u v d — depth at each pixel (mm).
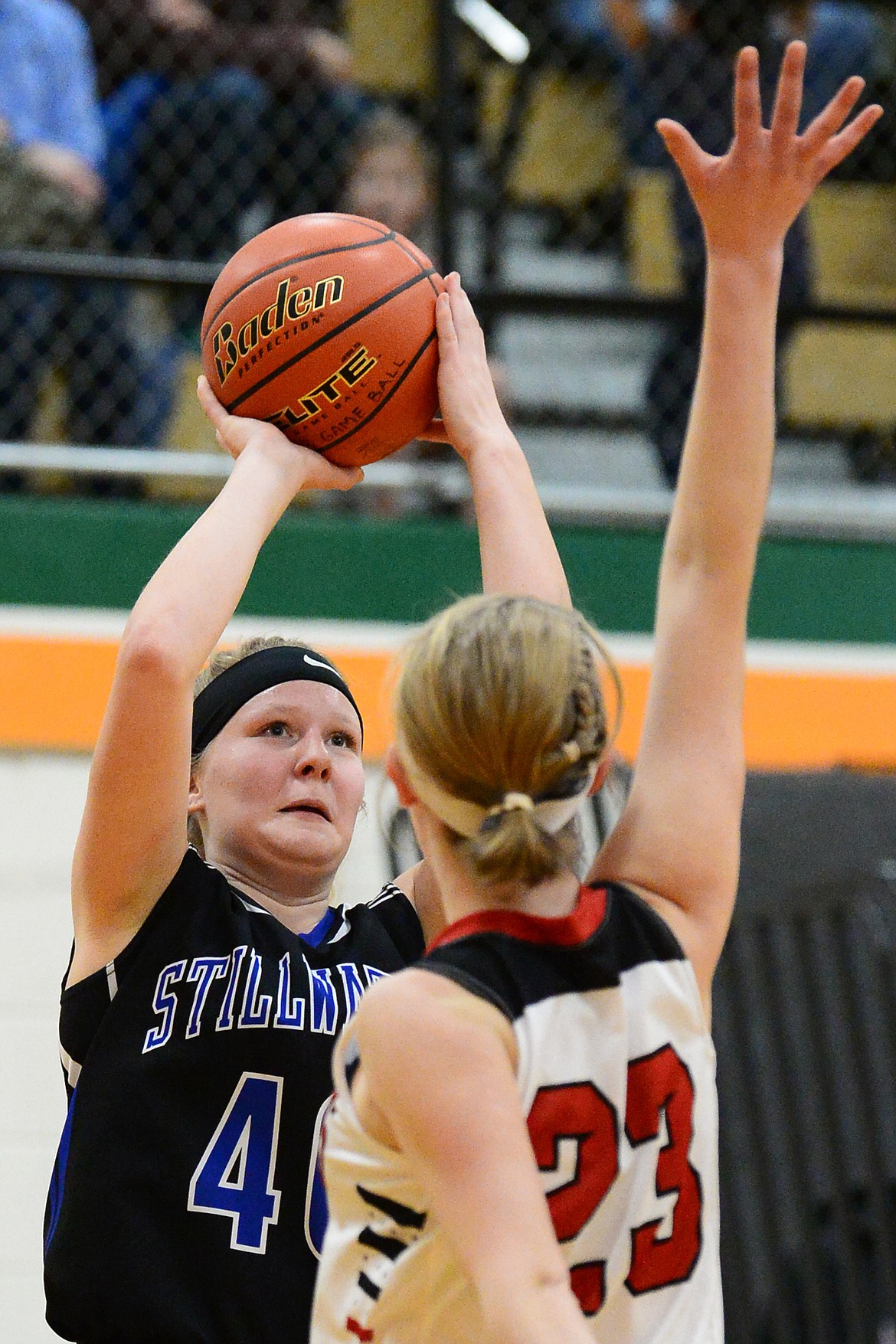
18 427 16344
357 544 16141
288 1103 6742
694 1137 4926
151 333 16938
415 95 19031
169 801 6480
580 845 5281
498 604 4914
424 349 7152
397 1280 4734
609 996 4766
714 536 5512
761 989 14797
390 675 5262
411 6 19078
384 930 7465
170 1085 6711
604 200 19875
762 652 16766
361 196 17469
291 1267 6555
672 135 5707
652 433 18141
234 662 7750
